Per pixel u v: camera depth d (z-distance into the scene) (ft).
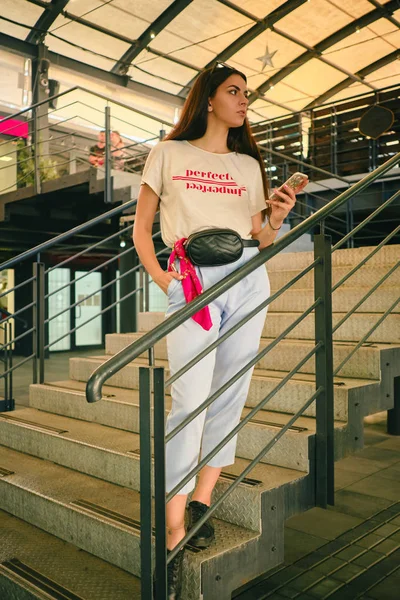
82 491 7.81
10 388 15.02
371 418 17.26
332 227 27.43
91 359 12.05
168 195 5.82
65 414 10.71
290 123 26.78
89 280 44.52
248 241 5.99
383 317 8.28
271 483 6.57
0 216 25.77
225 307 5.91
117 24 36.27
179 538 5.59
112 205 24.41
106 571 6.46
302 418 8.14
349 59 44.11
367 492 10.74
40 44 35.24
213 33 38.60
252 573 6.13
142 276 14.82
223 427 6.07
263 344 10.24
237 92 5.86
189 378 5.60
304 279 12.57
